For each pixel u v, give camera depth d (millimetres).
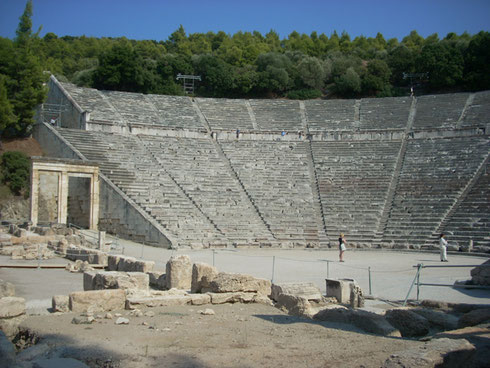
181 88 76062
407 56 80312
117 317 11438
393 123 55812
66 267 21078
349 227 39125
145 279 14836
